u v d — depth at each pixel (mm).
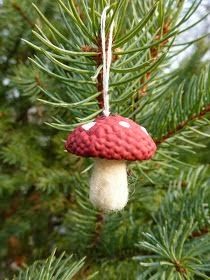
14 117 551
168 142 357
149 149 242
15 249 569
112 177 251
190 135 389
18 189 558
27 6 464
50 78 442
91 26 279
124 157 235
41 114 521
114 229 401
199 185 383
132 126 244
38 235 568
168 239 333
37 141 543
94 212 392
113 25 265
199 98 333
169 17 336
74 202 516
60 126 297
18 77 451
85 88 334
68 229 525
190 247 312
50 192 518
